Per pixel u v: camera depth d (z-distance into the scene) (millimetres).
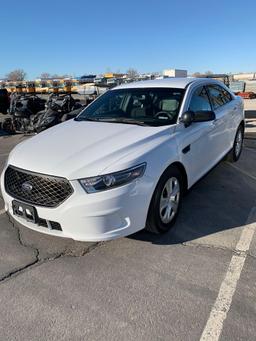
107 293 2883
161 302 2756
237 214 4262
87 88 19422
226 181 5449
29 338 2447
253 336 2402
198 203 4594
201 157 4531
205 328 2482
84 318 2613
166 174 3633
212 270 3150
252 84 45094
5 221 4230
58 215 3146
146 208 3375
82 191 3090
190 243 3617
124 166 3170
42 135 4145
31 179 3297
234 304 2707
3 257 3457
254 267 3188
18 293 2918
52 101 10344
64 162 3256
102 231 3168
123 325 2533
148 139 3605
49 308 2730
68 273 3174
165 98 4438
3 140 9594
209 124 4676
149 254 3439
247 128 10648
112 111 4617
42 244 3688
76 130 4082
